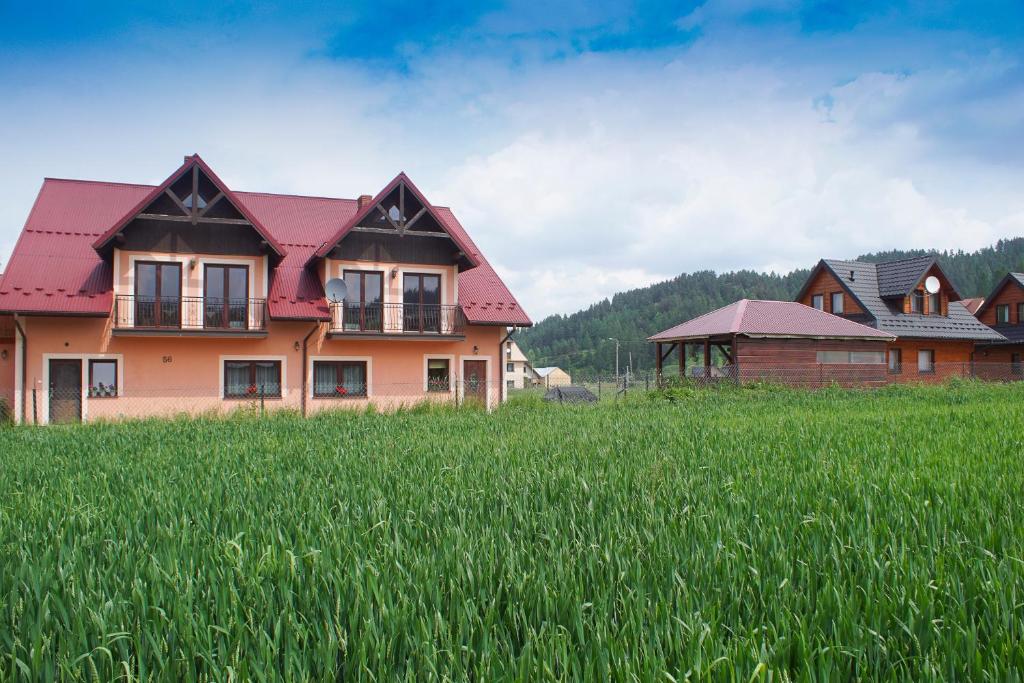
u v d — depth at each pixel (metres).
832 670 2.43
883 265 38.12
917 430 11.15
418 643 2.70
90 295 20.23
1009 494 5.53
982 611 2.96
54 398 20.03
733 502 5.19
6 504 6.14
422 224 24.09
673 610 3.02
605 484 6.32
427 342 24.05
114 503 5.73
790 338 28.12
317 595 3.19
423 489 6.24
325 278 22.92
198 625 2.89
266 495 6.21
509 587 3.30
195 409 21.33
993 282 109.06
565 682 2.39
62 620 3.09
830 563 3.66
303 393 22.52
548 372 100.88
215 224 21.69
